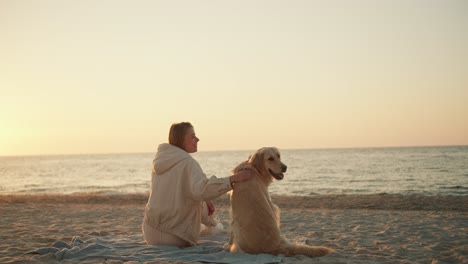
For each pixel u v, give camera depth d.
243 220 4.66
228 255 4.60
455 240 6.02
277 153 4.93
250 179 4.77
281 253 4.62
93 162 105.88
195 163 5.04
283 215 9.87
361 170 41.09
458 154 76.94
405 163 50.62
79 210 11.55
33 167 79.50
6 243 5.98
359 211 10.73
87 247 5.05
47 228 7.81
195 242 5.20
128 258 4.59
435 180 27.53
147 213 5.18
